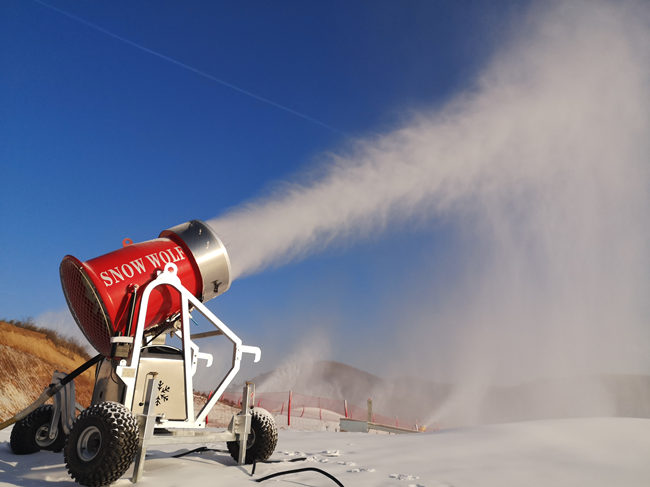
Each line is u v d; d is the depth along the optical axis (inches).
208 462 212.7
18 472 183.3
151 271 203.3
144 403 173.0
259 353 223.5
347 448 259.6
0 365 759.7
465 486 162.7
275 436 215.9
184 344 199.5
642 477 173.8
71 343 1019.9
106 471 153.6
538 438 244.7
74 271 199.3
